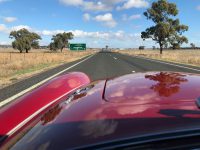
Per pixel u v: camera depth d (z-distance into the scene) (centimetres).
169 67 2636
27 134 193
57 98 298
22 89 1323
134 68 2527
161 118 161
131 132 153
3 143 210
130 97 197
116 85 238
